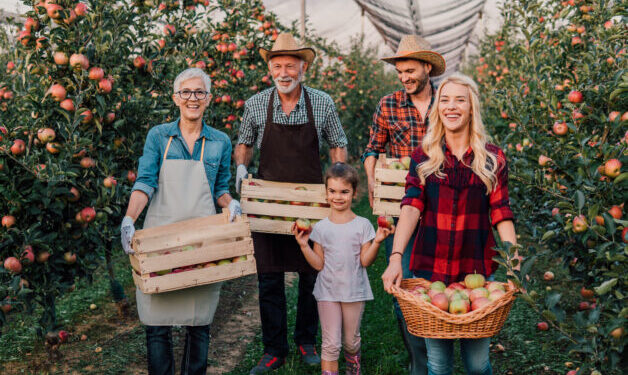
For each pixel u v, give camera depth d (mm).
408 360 3479
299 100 3541
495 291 2152
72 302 4758
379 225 2725
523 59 4910
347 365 3070
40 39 3148
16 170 2959
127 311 4527
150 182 2773
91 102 3291
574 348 2197
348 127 11719
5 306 2879
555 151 3195
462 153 2422
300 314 3604
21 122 3395
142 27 3873
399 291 2182
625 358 2246
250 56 5719
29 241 2863
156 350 2688
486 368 2359
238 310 4738
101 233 3365
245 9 5582
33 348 3826
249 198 3359
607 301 2352
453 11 14320
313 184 3467
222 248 2545
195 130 2885
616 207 2475
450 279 2449
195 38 4844
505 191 2414
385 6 12883
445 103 2363
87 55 3242
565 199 2961
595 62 3316
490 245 2463
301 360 3615
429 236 2480
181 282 2477
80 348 3855
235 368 3506
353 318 2967
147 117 4016
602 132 3207
